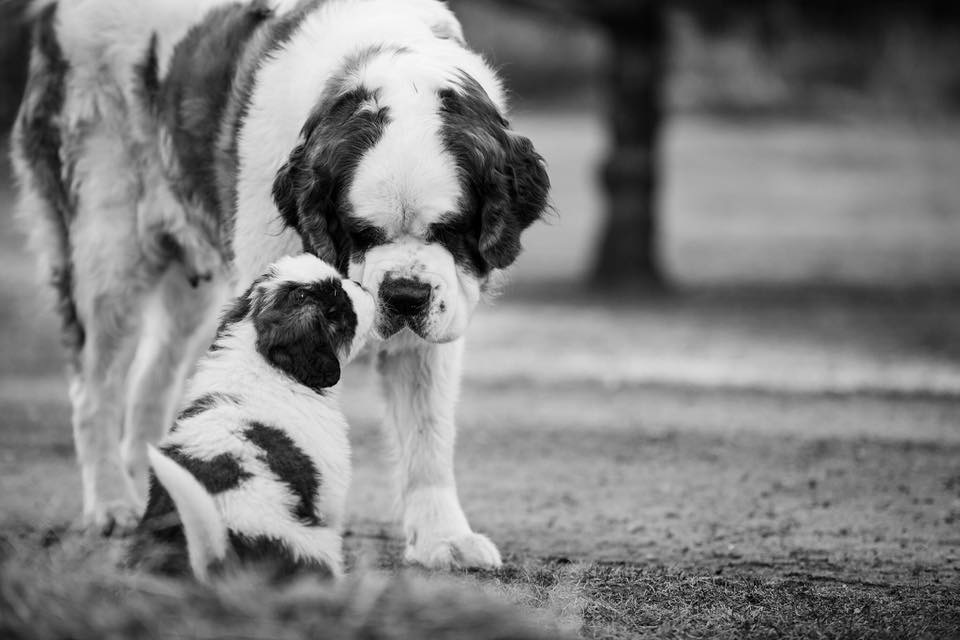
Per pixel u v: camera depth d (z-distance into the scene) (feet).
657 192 94.53
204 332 35.68
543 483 37.45
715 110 216.95
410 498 29.27
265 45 29.14
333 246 26.09
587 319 78.84
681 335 71.77
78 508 33.91
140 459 34.76
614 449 42.19
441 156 25.16
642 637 22.52
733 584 26.27
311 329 23.76
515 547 30.25
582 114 209.26
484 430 45.85
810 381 55.72
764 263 112.37
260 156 27.99
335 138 25.59
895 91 205.87
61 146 32.94
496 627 18.17
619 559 28.91
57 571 18.80
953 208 153.79
